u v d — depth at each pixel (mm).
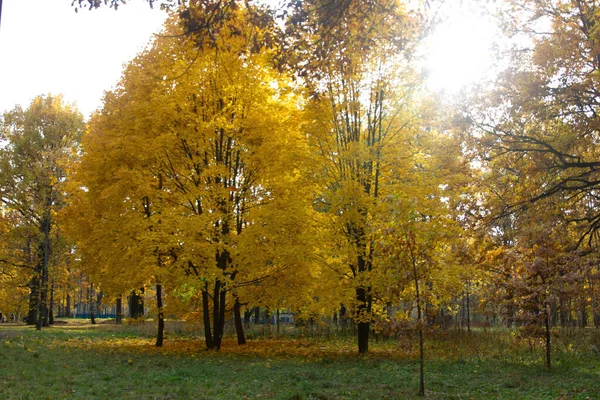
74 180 17312
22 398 7906
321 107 14203
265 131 14844
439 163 15125
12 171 26844
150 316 17438
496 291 13336
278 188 15141
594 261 13047
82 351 15172
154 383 9742
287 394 8570
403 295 10359
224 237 14328
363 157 13688
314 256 14328
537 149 14336
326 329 23766
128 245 14625
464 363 12922
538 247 12945
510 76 14180
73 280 30234
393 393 8844
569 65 13453
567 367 11836
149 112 14469
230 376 10703
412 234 9328
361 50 8422
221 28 8078
